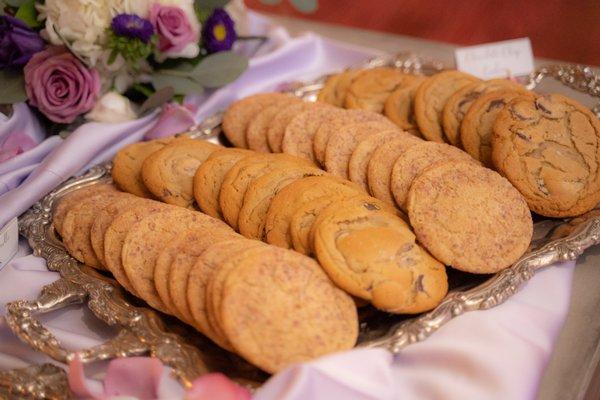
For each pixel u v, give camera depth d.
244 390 0.43
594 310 0.50
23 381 0.45
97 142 0.63
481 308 0.48
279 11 0.97
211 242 0.49
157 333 0.47
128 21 0.61
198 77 0.68
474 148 0.58
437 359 0.46
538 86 0.68
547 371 0.47
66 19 0.61
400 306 0.46
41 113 0.67
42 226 0.58
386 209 0.52
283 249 0.47
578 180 0.54
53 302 0.50
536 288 0.50
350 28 0.88
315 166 0.59
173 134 0.67
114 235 0.52
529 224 0.52
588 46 0.86
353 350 0.44
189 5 0.65
